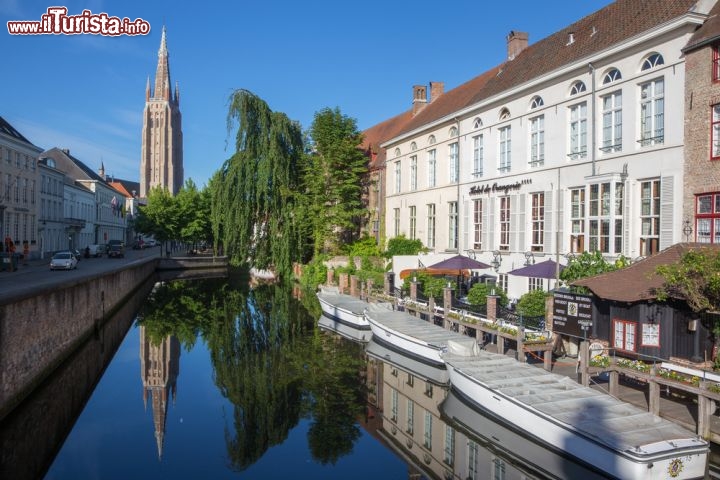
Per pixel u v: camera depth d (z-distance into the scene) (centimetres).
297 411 1254
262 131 3344
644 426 876
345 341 2019
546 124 1978
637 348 1175
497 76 2561
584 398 1007
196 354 1806
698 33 1423
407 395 1372
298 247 3578
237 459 995
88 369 1611
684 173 1446
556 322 1369
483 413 1127
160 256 5434
